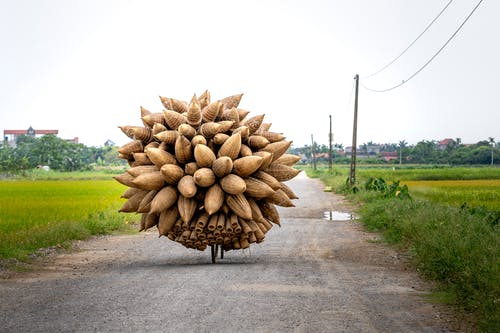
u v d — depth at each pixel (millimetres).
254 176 10828
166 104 11406
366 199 28750
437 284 9438
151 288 9031
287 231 17812
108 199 31531
